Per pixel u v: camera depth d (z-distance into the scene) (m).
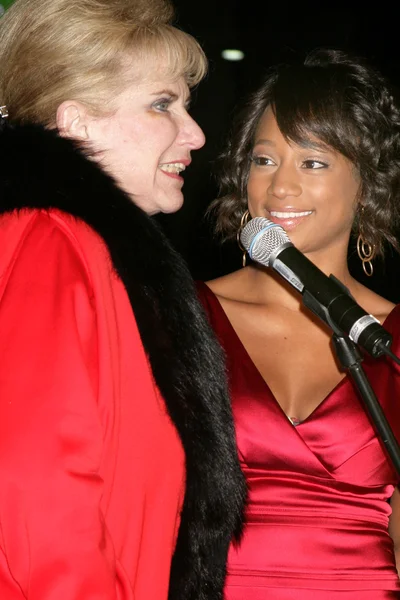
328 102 3.62
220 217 3.99
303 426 3.59
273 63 8.47
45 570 2.21
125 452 2.51
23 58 2.70
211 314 3.77
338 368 3.75
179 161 2.91
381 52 8.28
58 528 2.22
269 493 3.50
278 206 3.63
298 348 3.78
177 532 2.68
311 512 3.50
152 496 2.57
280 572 3.42
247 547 3.43
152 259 2.67
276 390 3.69
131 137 2.76
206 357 2.74
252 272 3.95
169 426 2.62
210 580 2.76
